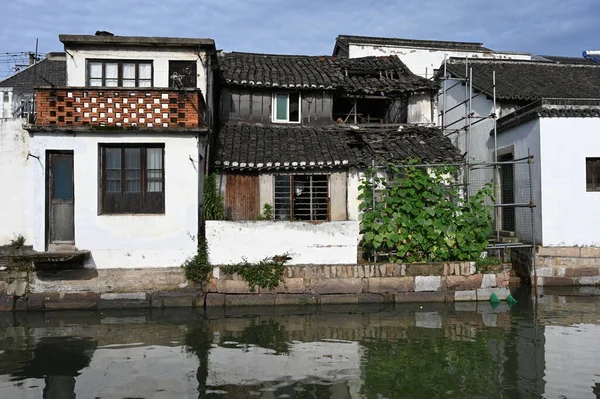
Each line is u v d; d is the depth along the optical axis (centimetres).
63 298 1152
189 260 1187
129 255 1179
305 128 1655
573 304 1175
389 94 1748
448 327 998
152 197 1205
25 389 693
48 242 1184
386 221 1211
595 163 1393
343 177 1448
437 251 1220
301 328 998
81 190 1171
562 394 665
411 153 1470
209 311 1129
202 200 1280
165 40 1344
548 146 1365
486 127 1706
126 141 1183
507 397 661
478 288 1206
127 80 1368
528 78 1856
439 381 721
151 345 891
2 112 1215
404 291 1189
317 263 1199
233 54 1950
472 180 1778
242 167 1378
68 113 1168
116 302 1150
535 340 905
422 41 2412
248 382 717
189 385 706
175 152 1195
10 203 1189
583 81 1864
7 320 1067
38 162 1166
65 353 848
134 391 684
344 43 2358
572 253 1360
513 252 1499
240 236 1190
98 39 1317
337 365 788
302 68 1823
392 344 892
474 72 1903
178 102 1198
